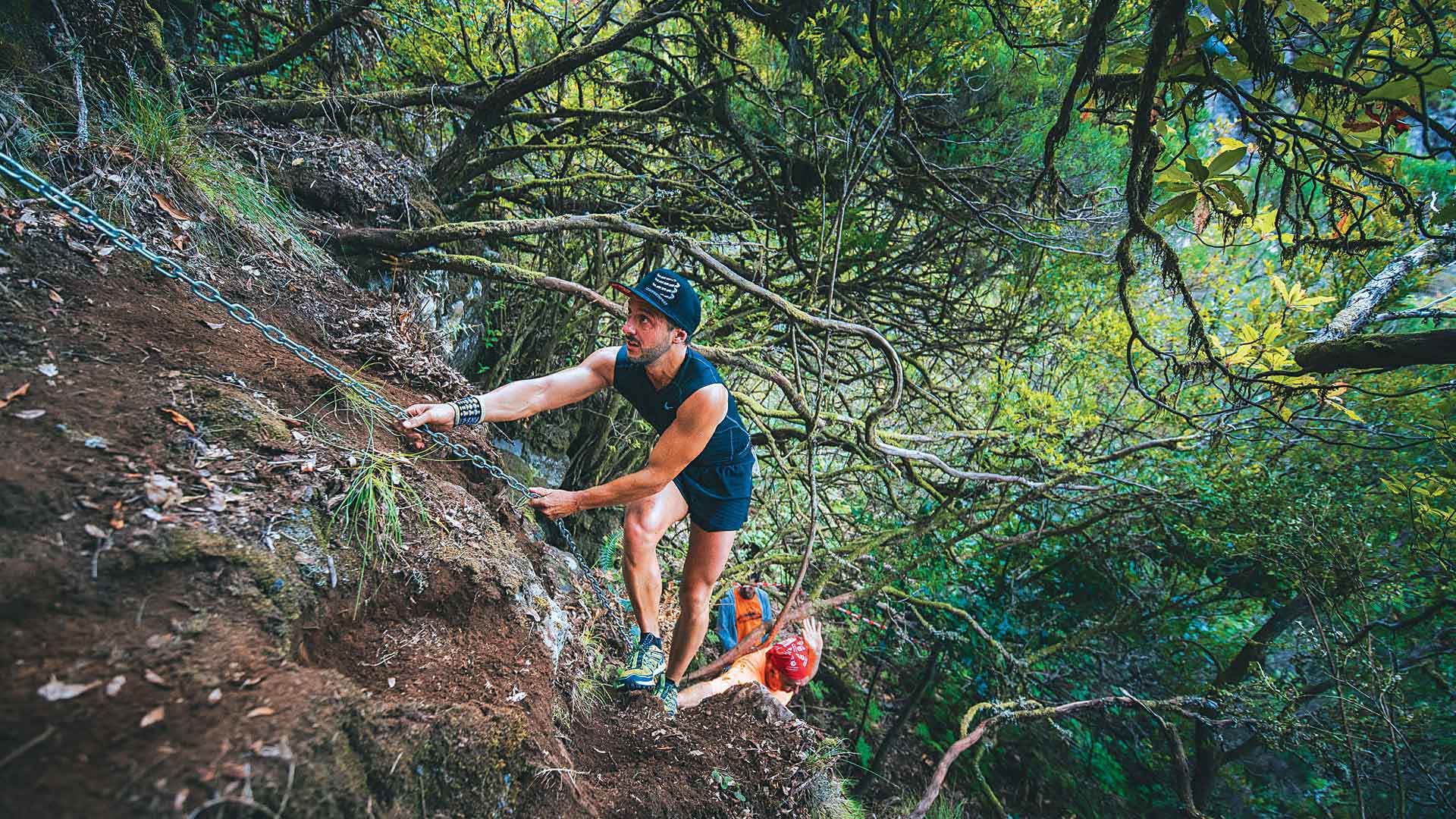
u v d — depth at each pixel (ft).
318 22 14.57
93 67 9.75
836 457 23.08
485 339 20.94
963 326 22.40
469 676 6.67
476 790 5.73
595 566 21.53
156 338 7.24
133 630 4.68
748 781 8.77
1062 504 20.85
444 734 5.56
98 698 4.20
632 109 18.17
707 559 9.46
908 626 22.59
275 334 7.42
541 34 18.49
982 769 21.84
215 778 4.10
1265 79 6.00
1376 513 17.53
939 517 19.08
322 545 6.31
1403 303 16.16
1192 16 5.97
